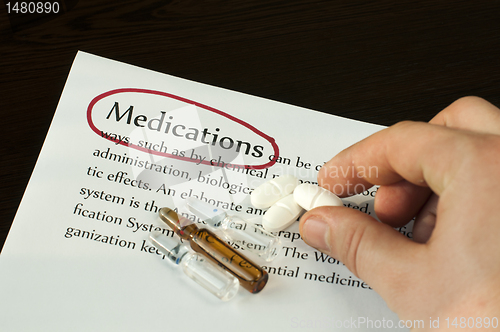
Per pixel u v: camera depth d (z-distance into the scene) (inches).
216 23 18.7
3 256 16.3
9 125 17.4
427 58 18.6
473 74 18.4
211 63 18.4
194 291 16.4
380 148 16.1
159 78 18.1
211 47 18.5
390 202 16.7
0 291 16.1
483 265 14.6
